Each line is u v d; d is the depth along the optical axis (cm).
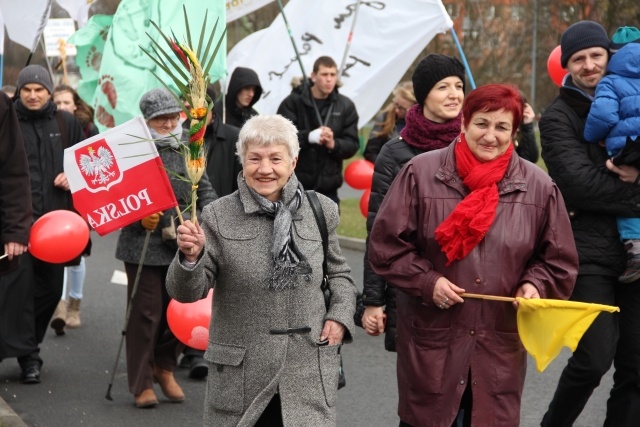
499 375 612
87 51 1426
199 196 946
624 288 755
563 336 604
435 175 620
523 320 603
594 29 760
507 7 2641
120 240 965
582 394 761
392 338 757
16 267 923
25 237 906
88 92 1430
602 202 731
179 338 875
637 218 735
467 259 609
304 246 605
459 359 612
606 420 784
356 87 1377
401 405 636
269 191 601
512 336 616
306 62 1421
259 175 598
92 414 945
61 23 1809
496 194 607
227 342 601
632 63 728
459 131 760
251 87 1242
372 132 1410
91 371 1090
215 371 605
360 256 1869
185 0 1169
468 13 2638
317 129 1255
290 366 598
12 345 1012
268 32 1440
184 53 572
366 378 1062
